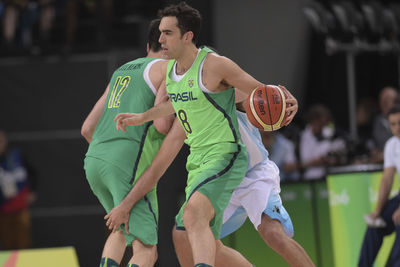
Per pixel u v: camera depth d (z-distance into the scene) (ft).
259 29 73.20
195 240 25.55
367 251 39.06
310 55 75.36
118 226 27.78
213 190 26.14
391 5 71.56
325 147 59.82
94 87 72.02
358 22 67.10
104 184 28.76
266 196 29.48
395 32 68.74
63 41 76.89
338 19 66.33
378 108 67.72
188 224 25.90
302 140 60.59
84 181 71.56
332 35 66.33
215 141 26.78
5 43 75.00
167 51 26.21
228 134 26.71
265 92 26.03
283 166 57.47
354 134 64.75
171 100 27.09
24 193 65.05
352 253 39.37
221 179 26.35
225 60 26.08
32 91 72.23
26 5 76.84
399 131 38.04
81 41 78.23
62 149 71.87
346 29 66.03
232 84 26.20
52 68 72.28
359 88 76.69
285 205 41.42
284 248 28.58
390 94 55.93
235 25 72.23
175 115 29.19
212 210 26.35
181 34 26.03
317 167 56.70
